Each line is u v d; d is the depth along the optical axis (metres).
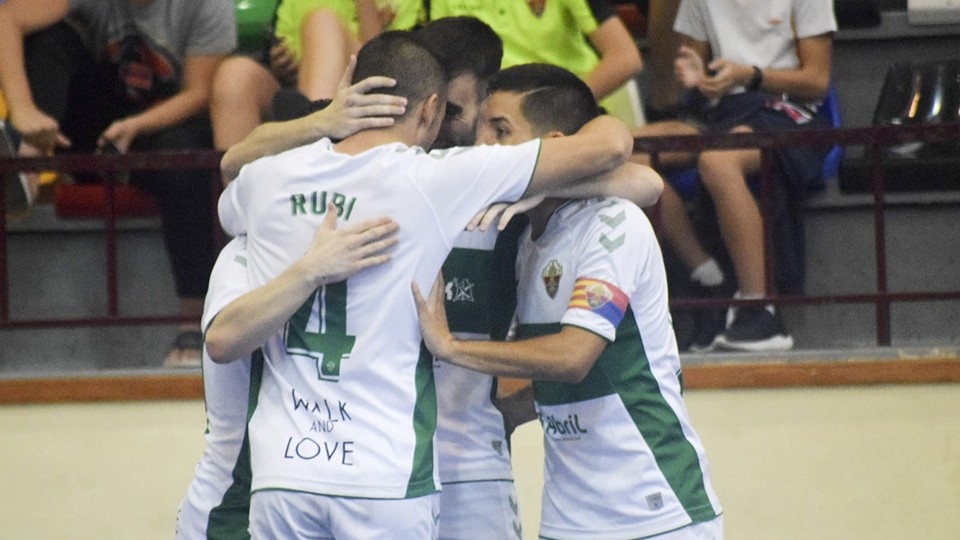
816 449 14.07
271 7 16.36
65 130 16.88
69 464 14.33
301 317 9.00
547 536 9.90
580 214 9.62
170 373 14.45
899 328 16.06
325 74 15.36
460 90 10.37
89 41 16.77
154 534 14.27
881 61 18.38
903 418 14.02
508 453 10.45
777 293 15.33
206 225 15.16
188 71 16.27
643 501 9.52
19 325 14.64
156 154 14.54
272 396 9.05
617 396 9.57
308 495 8.76
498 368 9.08
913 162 15.96
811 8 16.30
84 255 16.48
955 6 18.05
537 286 9.77
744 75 15.86
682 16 17.00
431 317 9.01
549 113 9.90
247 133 15.76
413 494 8.82
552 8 16.12
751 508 14.08
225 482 9.92
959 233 16.12
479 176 9.02
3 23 16.44
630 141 9.36
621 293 9.35
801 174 15.21
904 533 13.98
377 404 8.87
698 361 14.29
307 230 9.02
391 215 8.93
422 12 16.48
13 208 15.64
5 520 14.28
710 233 15.71
